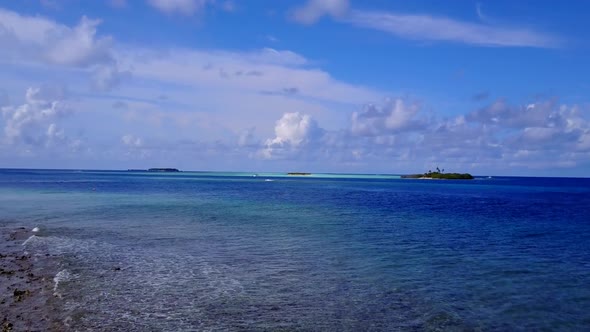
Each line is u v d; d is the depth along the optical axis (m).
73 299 14.09
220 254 21.58
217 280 16.69
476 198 71.25
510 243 25.97
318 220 36.38
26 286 15.49
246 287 15.80
